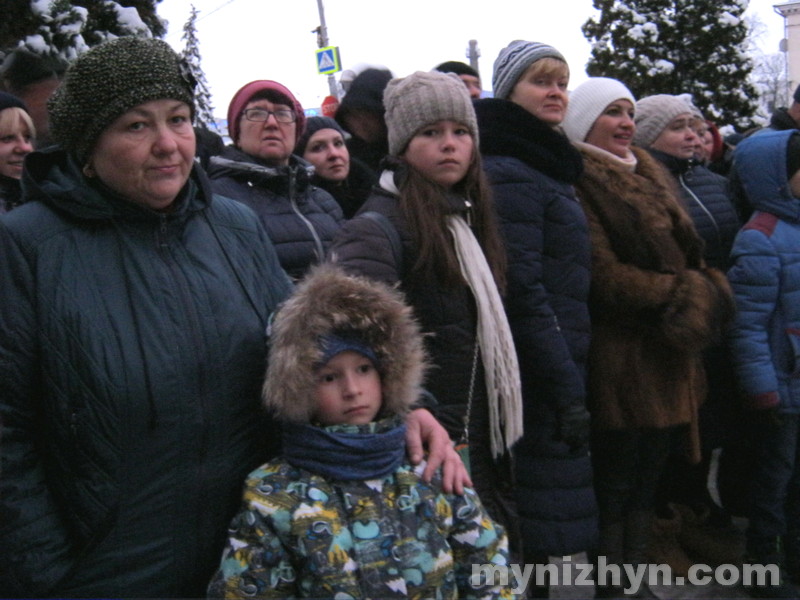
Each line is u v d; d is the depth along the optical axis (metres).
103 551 1.48
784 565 3.35
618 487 2.96
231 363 1.57
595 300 2.84
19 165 2.62
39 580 1.46
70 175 1.54
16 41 4.25
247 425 1.63
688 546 3.54
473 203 2.28
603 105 3.01
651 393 2.85
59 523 1.50
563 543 2.54
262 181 2.86
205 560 1.59
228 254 1.65
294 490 1.61
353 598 1.56
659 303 2.76
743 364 3.19
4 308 1.43
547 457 2.57
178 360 1.49
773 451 3.22
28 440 1.49
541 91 2.77
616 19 15.02
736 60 14.63
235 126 3.00
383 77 3.71
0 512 1.45
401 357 1.71
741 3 14.66
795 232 3.22
